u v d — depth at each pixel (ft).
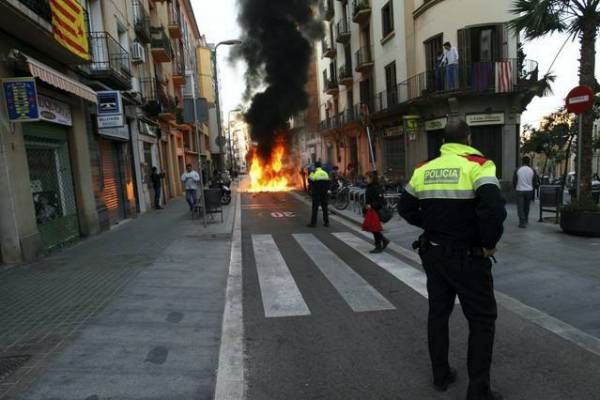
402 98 63.98
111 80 40.09
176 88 96.78
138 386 10.02
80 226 33.14
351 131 92.99
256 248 27.58
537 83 48.80
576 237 25.94
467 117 52.90
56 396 9.47
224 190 59.31
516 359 11.19
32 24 23.08
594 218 25.34
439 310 9.77
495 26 52.21
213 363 11.31
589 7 27.12
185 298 16.74
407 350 12.07
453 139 9.84
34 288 18.07
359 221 37.47
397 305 15.96
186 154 104.17
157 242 29.22
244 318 14.84
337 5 96.68
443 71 52.60
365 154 85.40
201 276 20.13
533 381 10.07
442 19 54.80
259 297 17.24
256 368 11.16
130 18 55.52
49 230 27.55
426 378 10.43
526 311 14.60
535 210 41.63
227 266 22.35
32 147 26.91
